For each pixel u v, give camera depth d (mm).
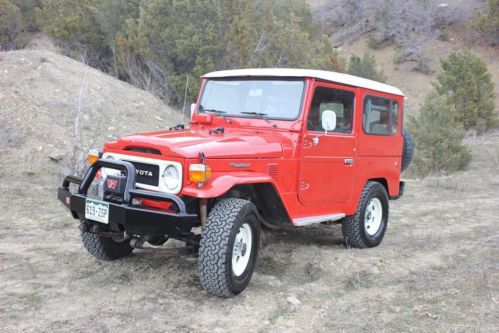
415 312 4453
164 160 4469
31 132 11555
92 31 20531
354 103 6172
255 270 5508
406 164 7871
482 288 5012
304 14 27578
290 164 5281
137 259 5594
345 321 4258
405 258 6121
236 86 5867
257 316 4316
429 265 5836
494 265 5668
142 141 4625
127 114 14258
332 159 5844
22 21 24016
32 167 10133
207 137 4961
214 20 17016
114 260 5523
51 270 5230
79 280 4969
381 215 6844
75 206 4648
